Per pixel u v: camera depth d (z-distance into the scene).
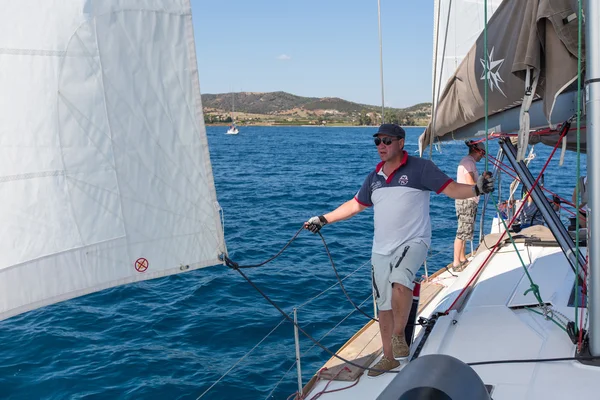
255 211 17.39
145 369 6.24
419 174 3.60
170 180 3.03
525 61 3.06
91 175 2.88
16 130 2.74
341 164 37.53
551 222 3.95
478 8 4.71
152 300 8.55
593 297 3.07
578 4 2.85
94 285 2.93
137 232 3.00
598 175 2.94
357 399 3.38
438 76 5.05
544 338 3.54
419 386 2.28
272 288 8.98
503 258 5.41
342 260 10.80
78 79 2.82
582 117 3.21
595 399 2.83
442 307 4.50
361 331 4.39
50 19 2.75
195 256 3.12
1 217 2.75
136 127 2.95
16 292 2.79
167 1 2.95
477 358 3.40
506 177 21.19
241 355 6.55
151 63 2.94
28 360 6.51
